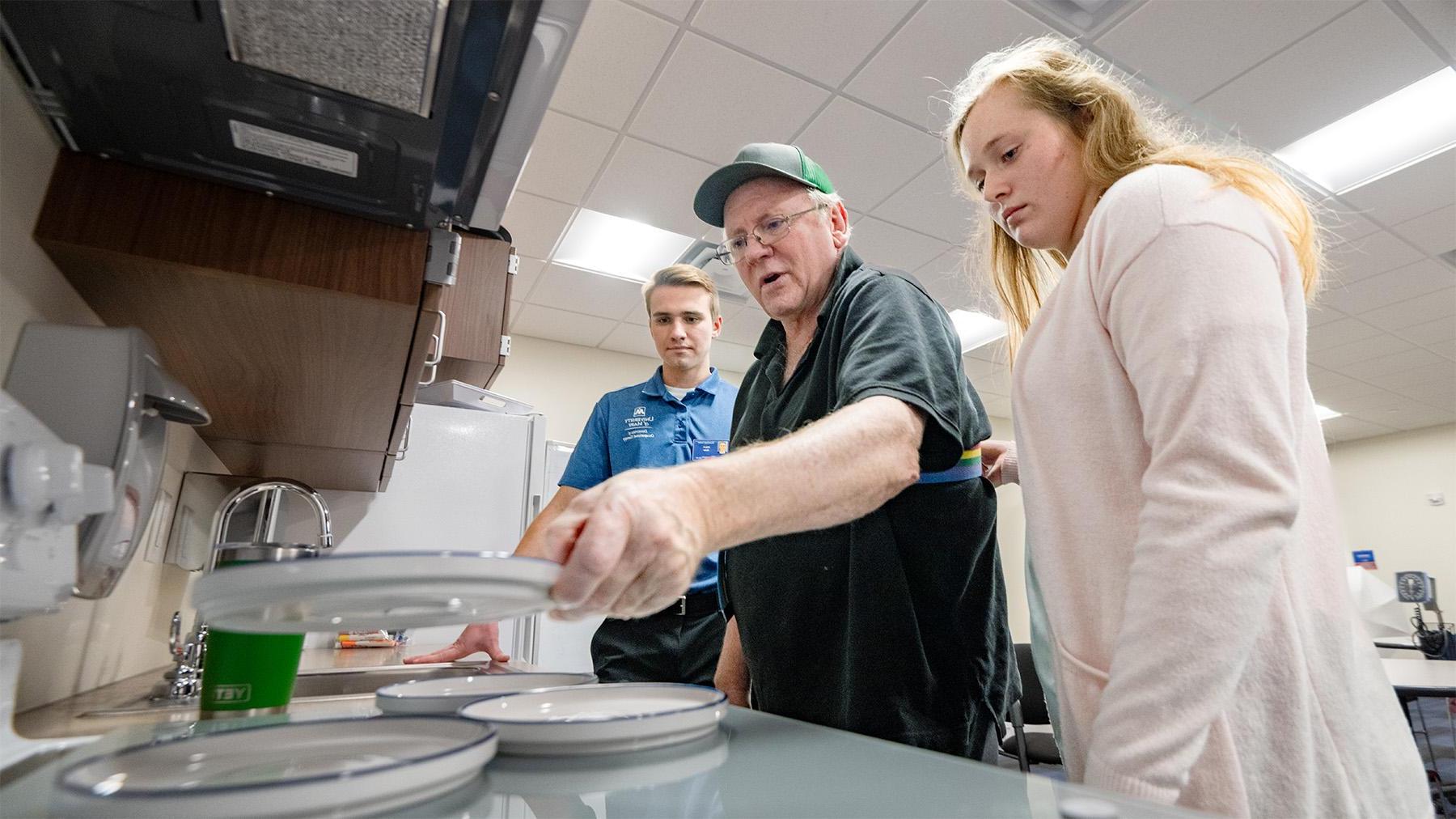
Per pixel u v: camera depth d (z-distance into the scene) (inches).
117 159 24.2
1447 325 155.9
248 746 16.1
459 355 79.7
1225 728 20.2
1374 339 163.6
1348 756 21.3
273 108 21.5
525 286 148.1
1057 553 24.6
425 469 88.0
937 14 80.0
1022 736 95.6
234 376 36.7
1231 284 20.6
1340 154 105.0
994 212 33.3
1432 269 133.0
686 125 98.0
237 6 17.6
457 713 19.7
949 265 136.6
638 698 22.8
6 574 16.0
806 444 22.3
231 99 21.1
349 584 12.9
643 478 18.2
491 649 51.4
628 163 106.7
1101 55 84.6
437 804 12.7
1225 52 84.3
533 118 22.3
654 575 17.6
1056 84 29.3
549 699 22.5
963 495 32.0
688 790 13.5
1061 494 24.8
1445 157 103.3
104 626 34.2
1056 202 30.0
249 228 25.7
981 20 80.9
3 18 18.0
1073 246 30.9
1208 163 23.9
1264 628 21.2
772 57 86.3
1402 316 152.1
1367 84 89.0
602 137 100.8
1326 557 23.4
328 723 17.3
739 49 85.0
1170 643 18.7
